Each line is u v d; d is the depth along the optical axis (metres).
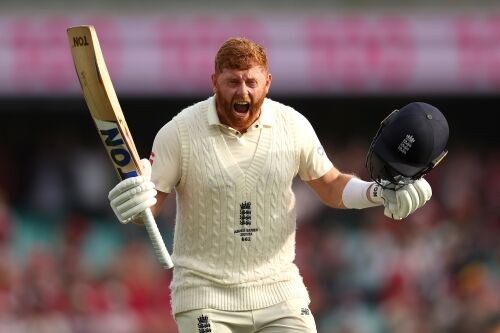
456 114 54.88
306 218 46.09
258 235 17.98
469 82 50.62
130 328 40.28
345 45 50.00
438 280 43.75
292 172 18.22
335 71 49.62
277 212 18.09
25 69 48.31
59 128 51.91
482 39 50.84
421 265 44.59
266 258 18.16
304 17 50.50
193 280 18.08
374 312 42.81
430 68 50.34
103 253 44.88
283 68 49.38
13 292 40.53
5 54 48.31
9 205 49.72
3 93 48.41
